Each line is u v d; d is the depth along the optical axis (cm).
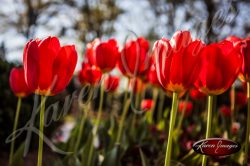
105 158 180
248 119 127
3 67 389
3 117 374
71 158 183
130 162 211
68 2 1623
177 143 204
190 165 161
